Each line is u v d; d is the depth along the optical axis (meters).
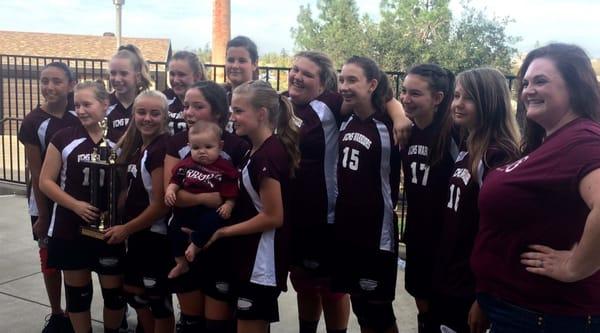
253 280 2.81
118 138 3.70
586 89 2.02
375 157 3.10
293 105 3.48
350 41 15.59
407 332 4.14
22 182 9.06
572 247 1.96
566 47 2.07
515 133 2.48
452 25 15.17
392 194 3.19
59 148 3.42
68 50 25.27
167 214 3.23
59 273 3.93
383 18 15.66
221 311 2.99
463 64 14.60
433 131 2.90
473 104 2.51
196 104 3.07
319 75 3.41
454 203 2.62
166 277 3.29
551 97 2.03
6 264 5.45
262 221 2.77
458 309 2.62
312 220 3.43
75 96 3.39
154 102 3.16
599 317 2.00
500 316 2.13
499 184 2.10
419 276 3.00
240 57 3.81
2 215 7.32
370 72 3.11
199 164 2.95
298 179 3.41
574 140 1.94
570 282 1.95
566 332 1.99
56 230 3.42
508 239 2.10
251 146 3.13
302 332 3.76
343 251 3.19
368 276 3.12
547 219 1.99
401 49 14.96
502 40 14.99
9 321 4.20
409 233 3.04
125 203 3.32
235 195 2.89
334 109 3.41
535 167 2.01
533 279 2.03
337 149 3.42
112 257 3.40
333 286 3.29
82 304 3.51
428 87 2.85
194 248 2.85
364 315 3.18
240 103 2.79
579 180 1.88
